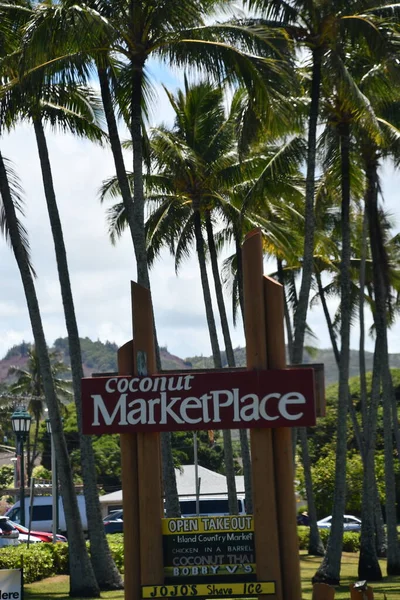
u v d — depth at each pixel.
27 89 19.17
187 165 26.27
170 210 28.92
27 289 20.88
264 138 22.83
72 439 70.44
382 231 28.12
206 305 29.31
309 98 23.36
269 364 12.23
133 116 20.45
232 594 11.85
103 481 67.56
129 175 28.55
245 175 26.89
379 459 48.06
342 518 22.84
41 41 17.61
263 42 18.98
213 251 30.58
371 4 20.52
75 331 21.92
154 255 29.56
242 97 25.86
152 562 12.05
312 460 58.06
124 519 12.27
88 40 18.53
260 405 11.95
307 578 25.09
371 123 20.55
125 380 12.19
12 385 75.31
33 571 23.02
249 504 29.05
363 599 12.74
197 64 19.53
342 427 23.17
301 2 20.44
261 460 11.98
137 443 12.28
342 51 21.67
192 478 48.62
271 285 12.34
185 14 19.31
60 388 75.56
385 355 26.78
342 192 23.91
